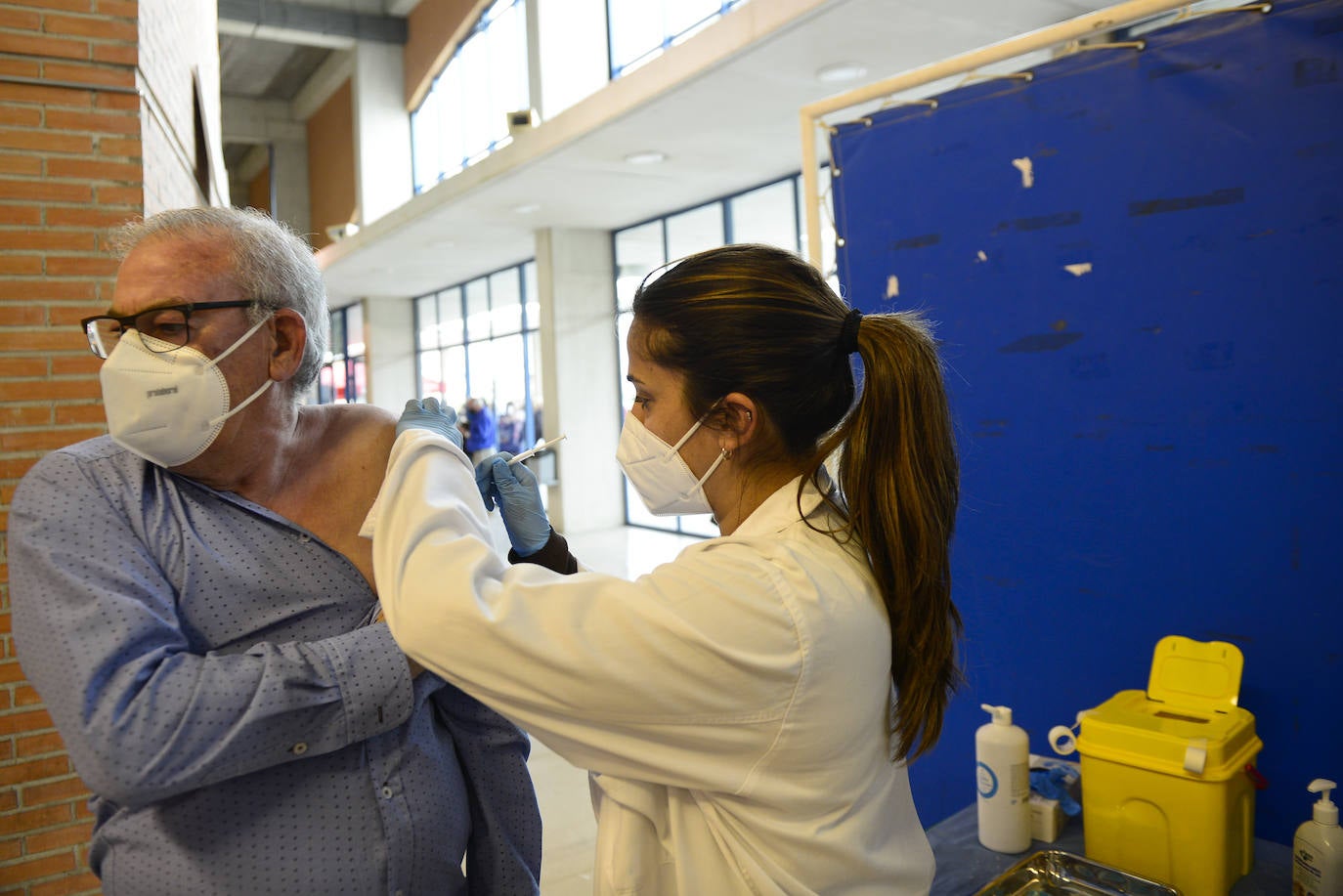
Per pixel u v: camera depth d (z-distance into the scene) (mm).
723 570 776
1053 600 2027
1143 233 1841
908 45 4293
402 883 980
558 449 8914
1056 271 1978
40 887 2590
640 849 841
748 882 803
